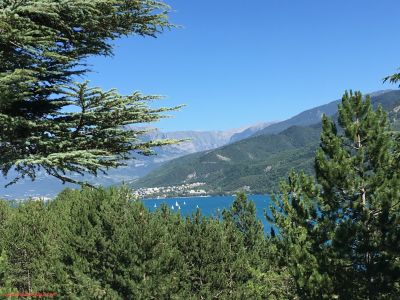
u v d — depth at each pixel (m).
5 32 8.42
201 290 16.33
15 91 8.57
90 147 10.12
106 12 10.02
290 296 17.92
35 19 10.05
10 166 8.98
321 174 16.02
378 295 14.55
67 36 10.48
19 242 18.70
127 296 12.85
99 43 10.88
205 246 17.09
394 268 14.12
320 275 14.69
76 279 13.11
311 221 17.05
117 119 9.91
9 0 8.76
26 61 9.49
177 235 17.25
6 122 8.93
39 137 9.43
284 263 18.62
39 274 17.45
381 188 14.88
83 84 8.73
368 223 15.09
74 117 10.42
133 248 12.74
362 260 14.95
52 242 18.55
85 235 13.28
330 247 15.82
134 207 13.73
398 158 15.39
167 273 13.63
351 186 15.36
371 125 15.71
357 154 15.40
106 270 12.84
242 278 18.06
